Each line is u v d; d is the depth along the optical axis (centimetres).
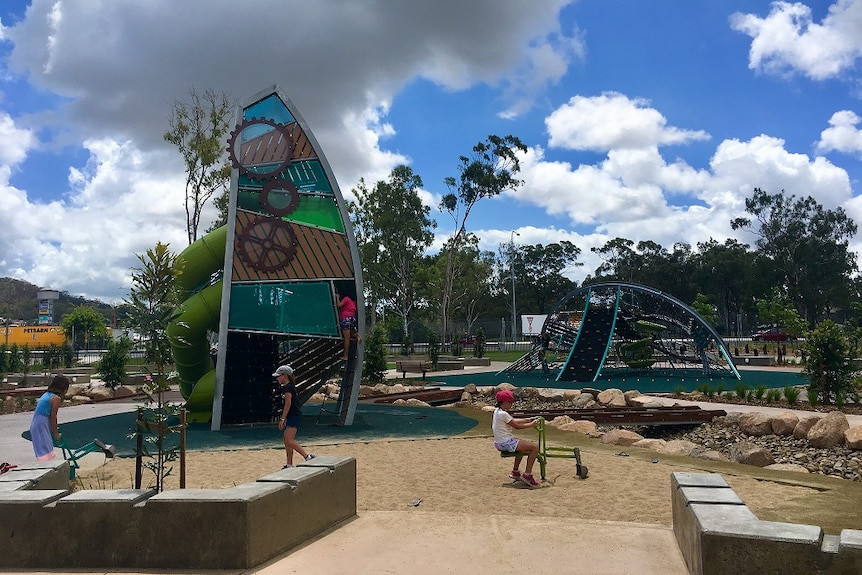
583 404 1945
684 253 9900
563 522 623
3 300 16988
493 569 481
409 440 1297
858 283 9225
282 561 505
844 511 718
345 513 638
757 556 402
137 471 694
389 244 6209
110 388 2352
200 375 1609
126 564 495
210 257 1521
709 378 2850
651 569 478
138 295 697
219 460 1087
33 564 503
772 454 1233
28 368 3478
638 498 804
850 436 1173
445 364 3616
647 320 3397
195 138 3272
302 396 1619
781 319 5459
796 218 8269
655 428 1614
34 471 618
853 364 1798
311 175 1459
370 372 2583
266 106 1463
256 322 1390
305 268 1430
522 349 6369
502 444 896
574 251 10419
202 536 489
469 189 5284
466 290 7462
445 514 663
